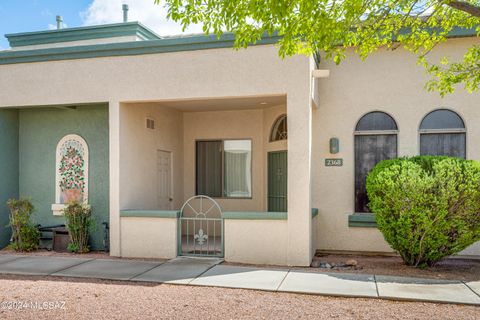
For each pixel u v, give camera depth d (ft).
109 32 39.52
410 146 33.27
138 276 25.80
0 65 33.78
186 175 41.14
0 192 35.19
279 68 28.81
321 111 34.78
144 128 34.68
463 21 24.02
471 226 26.35
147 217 31.14
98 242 34.68
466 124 32.37
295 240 28.43
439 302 20.94
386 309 20.07
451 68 25.68
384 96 33.83
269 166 38.14
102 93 31.83
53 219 36.17
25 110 36.91
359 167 34.35
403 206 26.32
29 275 26.48
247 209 39.45
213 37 29.73
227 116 40.09
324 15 19.76
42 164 36.50
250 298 21.75
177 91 30.53
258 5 19.11
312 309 20.06
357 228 33.88
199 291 22.95
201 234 31.48
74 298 21.81
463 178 25.90
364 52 24.67
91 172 35.40
